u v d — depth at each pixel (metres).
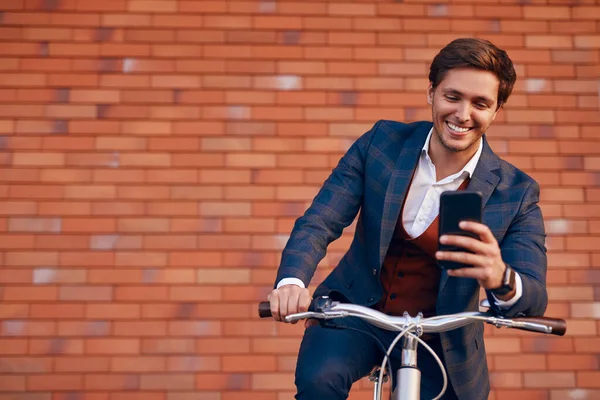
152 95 5.70
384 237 3.14
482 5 5.88
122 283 5.51
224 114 5.70
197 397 5.44
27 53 5.71
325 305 2.69
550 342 5.57
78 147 5.63
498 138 5.77
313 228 3.11
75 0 5.77
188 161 5.65
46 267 5.51
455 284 3.11
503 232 3.07
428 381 3.35
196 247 5.57
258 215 5.62
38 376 5.41
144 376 5.44
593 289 5.63
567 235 5.68
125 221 5.57
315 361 3.01
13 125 5.64
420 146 3.21
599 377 5.55
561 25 5.88
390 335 3.21
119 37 5.74
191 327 5.50
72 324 5.46
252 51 5.77
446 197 2.44
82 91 5.68
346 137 5.72
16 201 5.57
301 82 5.75
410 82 5.78
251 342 5.50
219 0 5.80
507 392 5.52
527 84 5.82
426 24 5.83
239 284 5.55
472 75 2.88
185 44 5.75
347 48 5.79
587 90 5.83
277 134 5.70
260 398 5.46
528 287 2.66
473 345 3.22
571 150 5.77
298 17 5.81
